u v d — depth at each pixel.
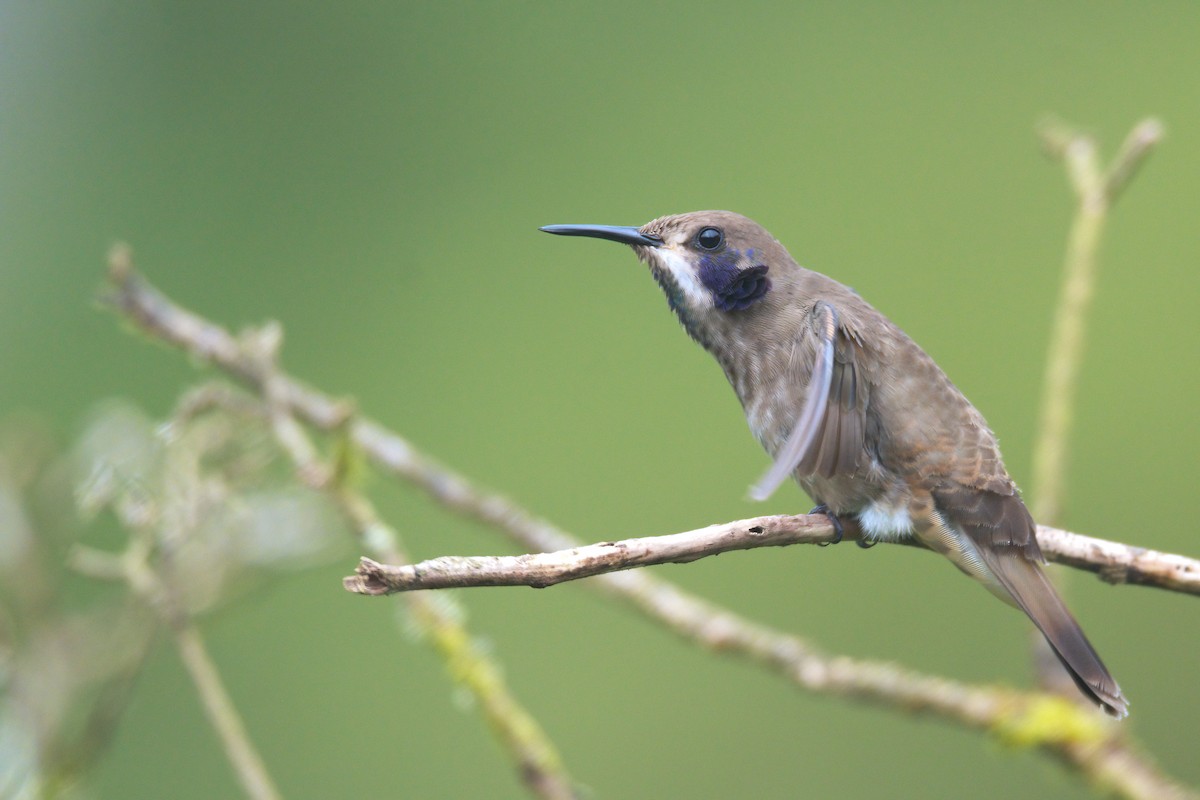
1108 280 13.53
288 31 14.56
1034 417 12.97
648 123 14.54
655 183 14.34
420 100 14.62
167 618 6.89
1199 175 13.53
